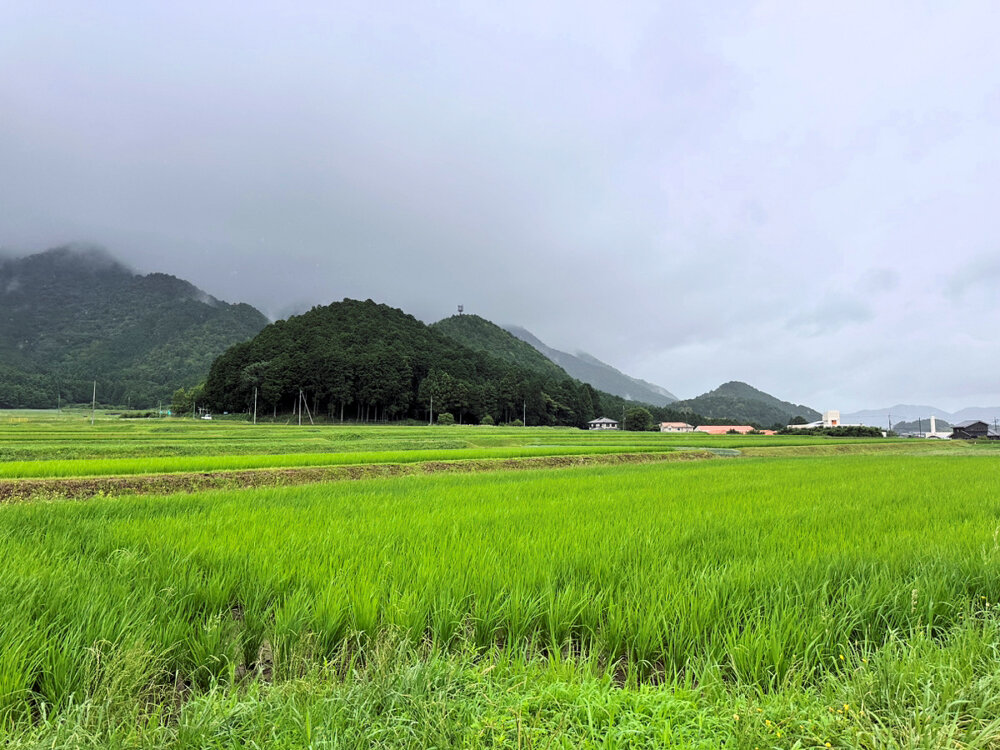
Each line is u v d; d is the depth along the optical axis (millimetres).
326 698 2707
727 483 14016
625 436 68125
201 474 16344
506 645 3490
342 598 3930
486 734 2512
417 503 9656
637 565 5035
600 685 2951
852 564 4988
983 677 2875
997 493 11633
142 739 2449
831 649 3393
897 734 2473
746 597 4066
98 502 9156
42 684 3000
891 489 12406
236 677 3445
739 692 2922
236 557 5164
